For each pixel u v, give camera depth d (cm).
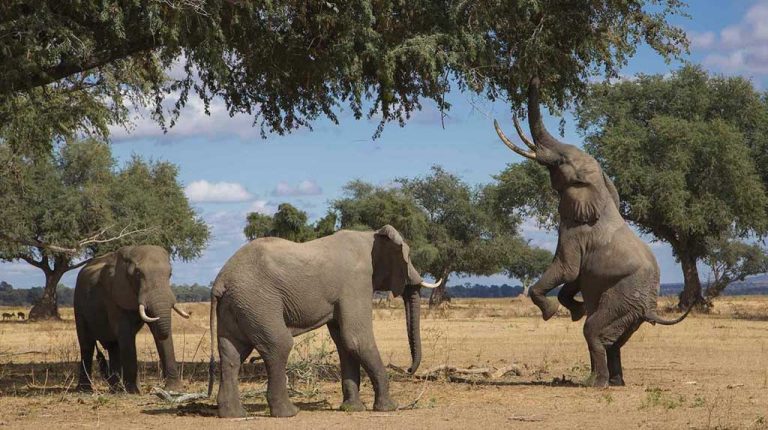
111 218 5538
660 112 5422
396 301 7575
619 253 1445
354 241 1143
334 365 1727
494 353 2228
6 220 5228
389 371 1691
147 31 1431
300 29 1627
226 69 1497
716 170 5050
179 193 6244
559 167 1502
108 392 1484
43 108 1928
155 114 1772
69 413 1199
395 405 1160
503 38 1672
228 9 1478
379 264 1158
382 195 8319
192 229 6144
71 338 3191
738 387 1454
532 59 1631
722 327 3406
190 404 1205
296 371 1541
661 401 1250
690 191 5156
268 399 1103
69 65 1553
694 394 1353
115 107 2012
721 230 5272
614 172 5188
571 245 1481
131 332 1495
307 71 1648
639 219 5178
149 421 1103
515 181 5741
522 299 9081
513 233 8538
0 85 1433
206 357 2141
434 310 5509
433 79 1508
